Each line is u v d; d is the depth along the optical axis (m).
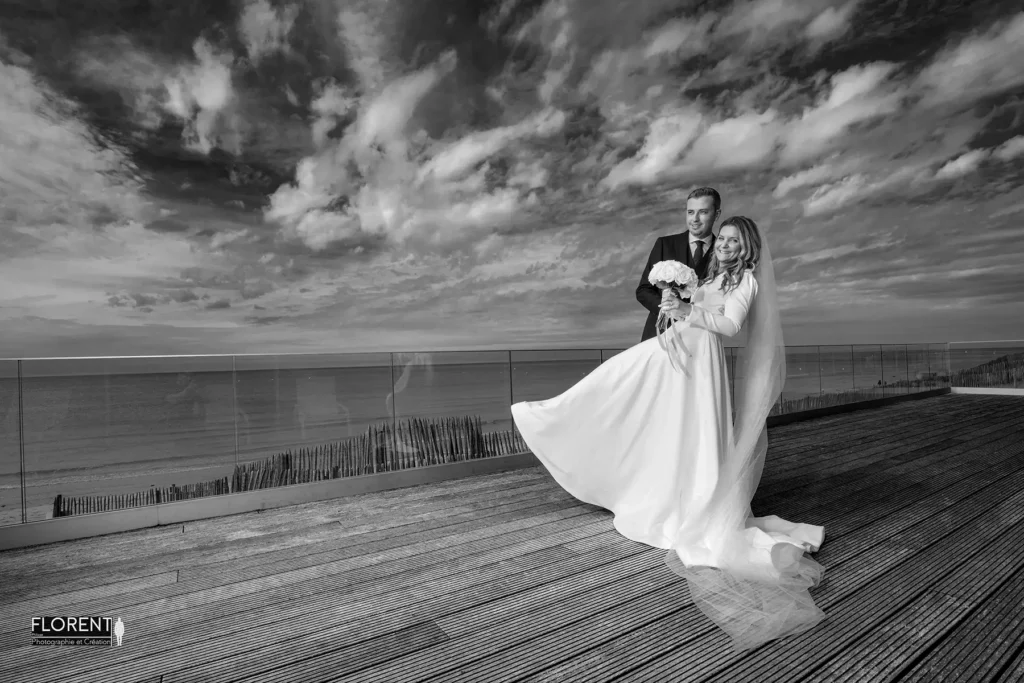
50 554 2.31
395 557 2.20
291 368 3.19
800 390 6.00
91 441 2.62
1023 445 4.35
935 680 1.26
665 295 2.29
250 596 1.84
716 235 2.42
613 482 2.57
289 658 1.42
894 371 7.53
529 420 2.78
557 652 1.42
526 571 2.01
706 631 1.53
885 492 3.04
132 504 2.71
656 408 2.44
